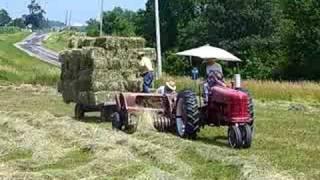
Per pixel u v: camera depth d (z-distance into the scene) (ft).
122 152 37.47
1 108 77.71
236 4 223.92
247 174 32.45
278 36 216.95
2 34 515.09
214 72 48.78
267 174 32.37
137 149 40.19
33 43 383.04
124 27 330.13
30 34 519.19
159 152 38.45
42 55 284.20
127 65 64.44
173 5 280.72
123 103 53.67
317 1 186.19
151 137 46.50
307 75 188.65
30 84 133.08
